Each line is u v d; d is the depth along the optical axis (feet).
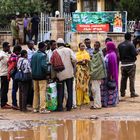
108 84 67.21
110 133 52.26
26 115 62.90
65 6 160.35
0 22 153.79
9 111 65.92
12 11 157.58
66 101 66.59
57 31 128.57
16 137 51.01
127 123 57.16
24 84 64.69
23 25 132.57
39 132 53.21
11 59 65.57
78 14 125.80
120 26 124.47
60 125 56.65
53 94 64.69
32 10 162.30
